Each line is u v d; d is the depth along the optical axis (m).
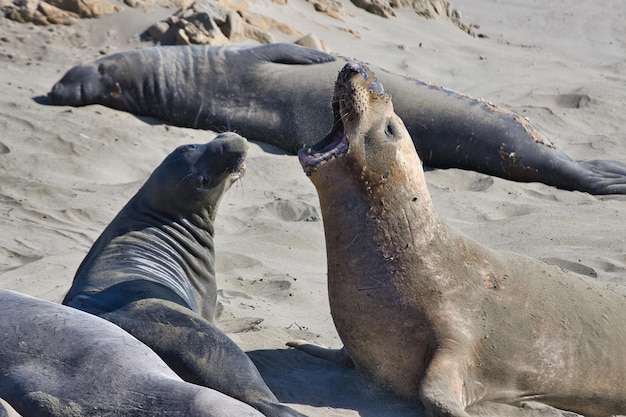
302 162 15.61
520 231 25.67
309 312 20.28
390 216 15.58
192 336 15.09
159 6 43.22
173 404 12.38
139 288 16.45
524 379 15.82
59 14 41.72
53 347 13.27
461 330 15.48
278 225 25.42
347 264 15.70
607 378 16.16
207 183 18.77
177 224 18.73
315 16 50.47
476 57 51.00
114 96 35.16
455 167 33.75
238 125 35.28
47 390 12.84
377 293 15.55
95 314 15.70
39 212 25.31
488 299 15.87
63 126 31.69
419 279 15.55
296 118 35.09
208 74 35.91
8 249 22.81
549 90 43.34
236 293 20.92
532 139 32.94
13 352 13.27
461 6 67.62
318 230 25.41
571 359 15.94
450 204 28.55
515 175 33.00
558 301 16.25
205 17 41.25
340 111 15.51
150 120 35.50
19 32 40.53
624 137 37.16
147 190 18.84
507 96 42.59
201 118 35.53
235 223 25.84
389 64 45.94
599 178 32.12
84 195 26.70
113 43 40.78
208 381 14.59
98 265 17.47
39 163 28.70
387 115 15.73
